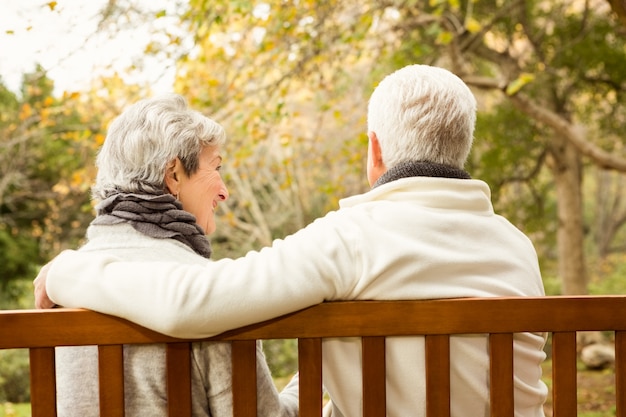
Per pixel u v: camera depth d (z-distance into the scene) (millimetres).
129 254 1494
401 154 1517
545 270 10648
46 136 10031
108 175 1573
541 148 8836
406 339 1463
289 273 1367
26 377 7449
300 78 5598
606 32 7926
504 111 8328
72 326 1381
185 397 1414
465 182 1499
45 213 11297
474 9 7793
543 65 7781
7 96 9086
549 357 7664
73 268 1417
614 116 8711
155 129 1555
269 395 1489
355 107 7434
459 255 1459
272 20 5297
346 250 1415
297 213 9312
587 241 19188
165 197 1537
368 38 6070
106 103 5516
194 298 1331
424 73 1539
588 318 1451
